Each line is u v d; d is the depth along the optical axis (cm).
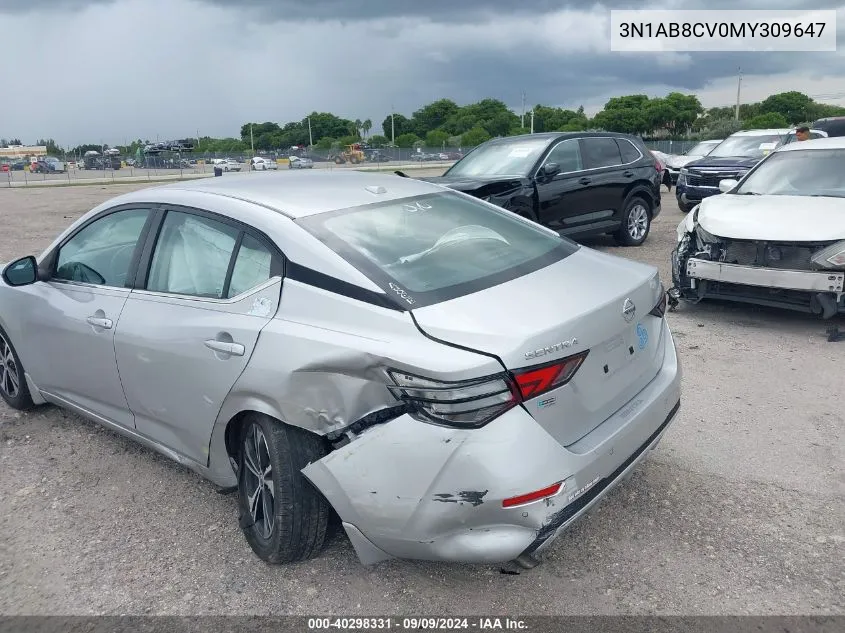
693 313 713
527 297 288
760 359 568
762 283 605
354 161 6931
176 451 365
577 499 268
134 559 331
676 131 11012
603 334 286
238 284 325
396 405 264
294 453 297
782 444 420
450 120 13950
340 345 275
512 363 252
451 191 408
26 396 489
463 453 250
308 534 305
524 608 288
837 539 326
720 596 290
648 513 351
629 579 303
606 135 1053
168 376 344
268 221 325
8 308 461
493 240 349
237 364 307
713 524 340
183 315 340
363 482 268
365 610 291
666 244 1118
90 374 403
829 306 583
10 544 346
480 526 255
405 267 304
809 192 693
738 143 1516
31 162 7219
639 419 301
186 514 368
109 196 2844
